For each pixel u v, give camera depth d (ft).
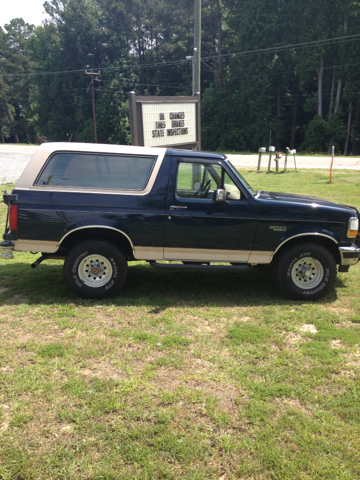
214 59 178.70
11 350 12.90
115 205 16.40
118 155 16.66
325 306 16.97
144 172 16.69
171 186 16.58
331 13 134.82
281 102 168.35
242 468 8.55
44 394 10.76
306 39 138.62
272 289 18.93
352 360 12.71
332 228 17.03
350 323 15.39
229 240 16.88
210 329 14.64
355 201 39.40
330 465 8.66
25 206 16.14
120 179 16.63
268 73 150.00
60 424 9.71
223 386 11.29
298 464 8.70
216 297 17.78
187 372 11.91
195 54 44.29
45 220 16.20
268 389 11.12
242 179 18.28
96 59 179.22
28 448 8.98
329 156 102.22
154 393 10.89
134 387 11.09
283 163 80.38
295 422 9.91
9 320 15.01
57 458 8.70
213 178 17.10
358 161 84.17
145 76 190.60
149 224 16.52
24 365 12.10
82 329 14.35
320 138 142.51
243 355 12.85
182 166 16.84
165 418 9.89
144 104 34.22
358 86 135.03
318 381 11.51
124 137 171.22
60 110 188.03
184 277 20.35
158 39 188.65
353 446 9.21
